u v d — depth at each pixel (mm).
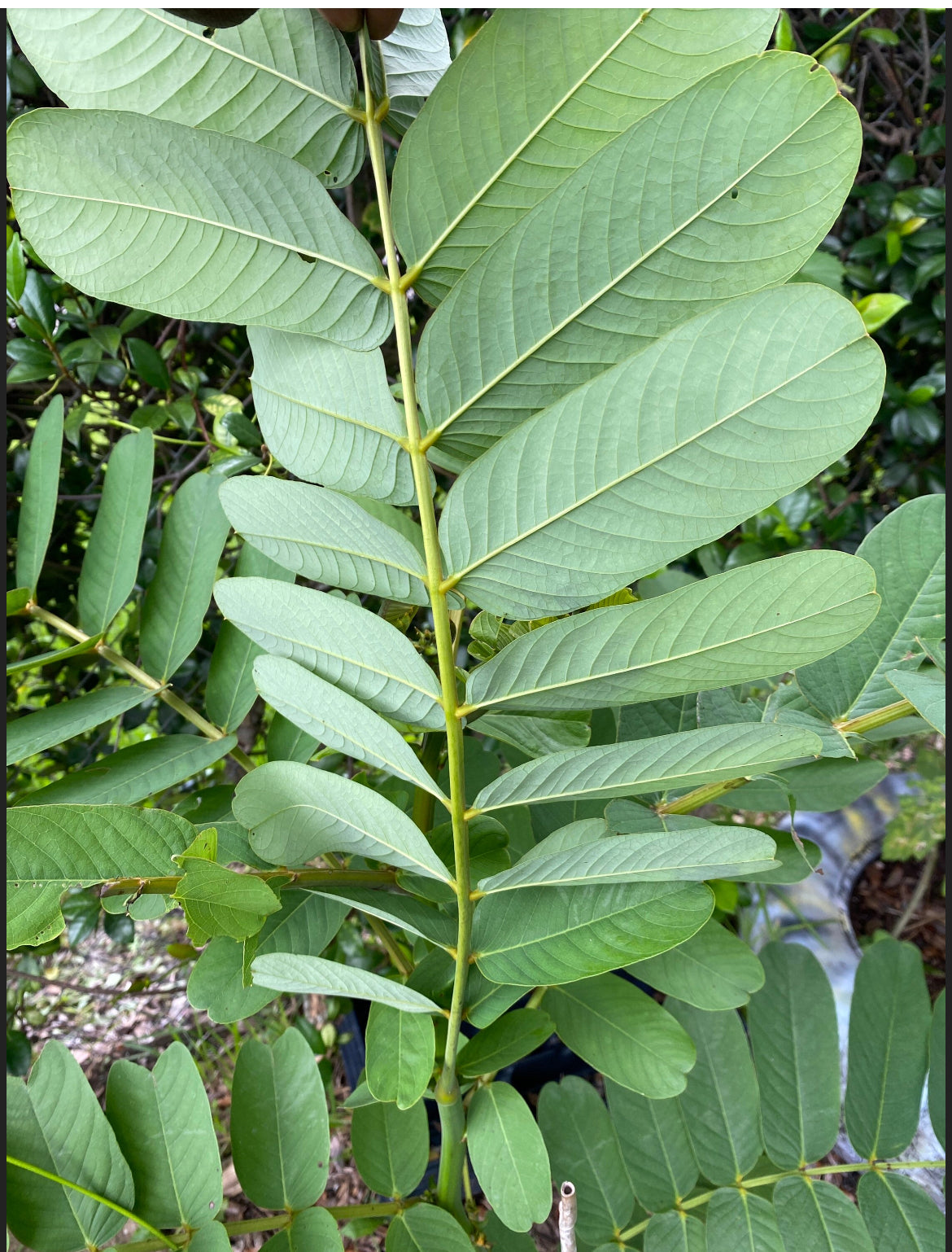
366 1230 583
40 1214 429
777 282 282
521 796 358
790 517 966
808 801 548
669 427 277
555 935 398
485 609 327
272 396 340
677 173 268
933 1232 482
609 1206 520
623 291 284
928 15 1061
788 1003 550
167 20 283
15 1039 912
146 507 551
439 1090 443
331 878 453
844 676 462
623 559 299
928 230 1021
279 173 289
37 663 508
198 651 983
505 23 267
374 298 306
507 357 297
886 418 1142
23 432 972
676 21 268
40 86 769
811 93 257
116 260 292
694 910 389
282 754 526
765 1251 484
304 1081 476
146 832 404
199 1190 443
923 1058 521
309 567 358
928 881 1337
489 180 289
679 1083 473
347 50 292
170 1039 1285
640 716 515
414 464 314
